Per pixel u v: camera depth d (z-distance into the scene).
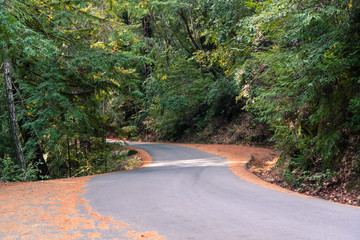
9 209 6.24
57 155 19.92
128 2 17.31
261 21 10.09
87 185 9.73
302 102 10.02
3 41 10.24
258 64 14.17
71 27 16.30
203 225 5.12
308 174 10.05
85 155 21.75
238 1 19.25
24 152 16.80
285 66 9.29
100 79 16.27
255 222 5.27
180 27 36.94
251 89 14.37
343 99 10.21
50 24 16.00
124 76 16.73
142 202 6.97
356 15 9.08
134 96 17.70
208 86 33.09
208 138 32.47
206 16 30.88
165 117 37.81
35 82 16.61
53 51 11.51
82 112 15.47
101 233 4.66
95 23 16.33
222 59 19.92
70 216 5.68
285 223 5.19
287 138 12.60
